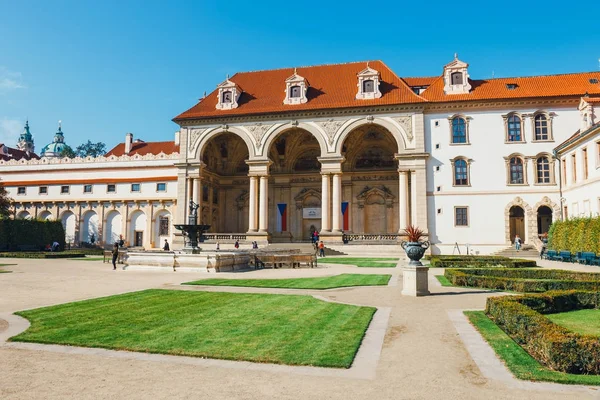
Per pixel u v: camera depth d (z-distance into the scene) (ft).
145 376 25.02
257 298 52.49
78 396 22.02
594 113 138.00
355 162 199.11
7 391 22.65
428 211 162.50
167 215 204.33
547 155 155.74
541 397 21.95
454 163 162.50
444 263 104.47
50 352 29.73
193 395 22.18
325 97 177.47
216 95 195.00
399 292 58.90
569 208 144.66
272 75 199.82
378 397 21.95
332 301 50.55
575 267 99.86
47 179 222.07
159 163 209.26
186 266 90.53
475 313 42.75
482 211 159.02
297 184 206.18
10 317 40.88
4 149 312.91
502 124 160.76
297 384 23.76
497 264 102.68
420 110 164.66
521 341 31.96
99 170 216.33
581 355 25.43
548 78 168.66
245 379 24.53
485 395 22.22
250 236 175.22
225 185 214.28
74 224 215.10
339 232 166.09
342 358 27.96
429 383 23.93
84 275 81.82
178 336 33.55
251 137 178.50
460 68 167.84
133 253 96.27
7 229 170.30
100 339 32.76
